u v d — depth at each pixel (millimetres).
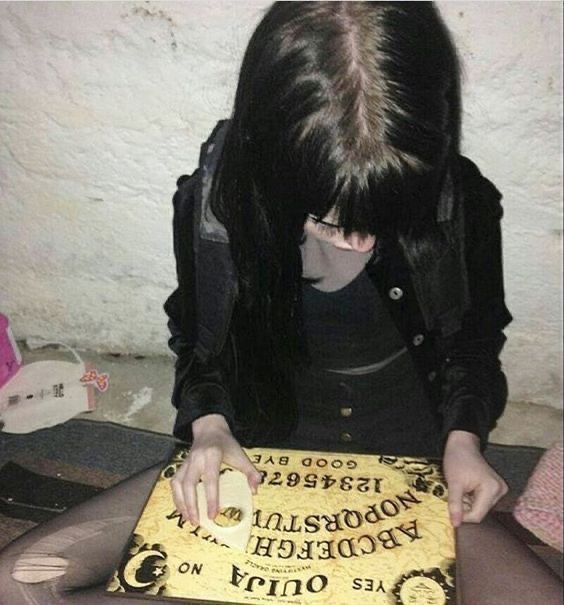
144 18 1242
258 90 861
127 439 1556
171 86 1313
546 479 1208
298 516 925
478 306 1161
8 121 1424
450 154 980
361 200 825
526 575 910
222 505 941
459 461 1014
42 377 1673
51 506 1383
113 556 967
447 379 1163
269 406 1210
